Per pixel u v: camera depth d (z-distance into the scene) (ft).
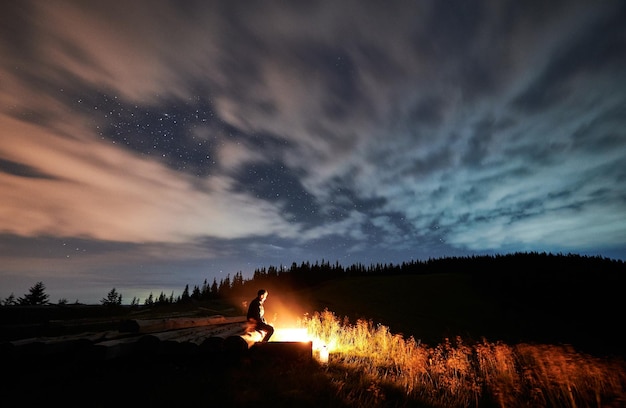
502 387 24.03
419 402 20.33
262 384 19.13
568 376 24.12
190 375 20.34
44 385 18.88
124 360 22.06
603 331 69.21
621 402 20.66
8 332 40.78
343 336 41.42
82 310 63.36
